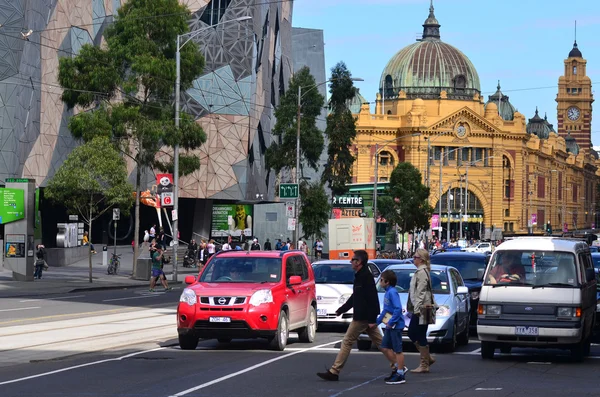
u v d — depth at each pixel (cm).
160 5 5388
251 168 9225
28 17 6569
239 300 2158
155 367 1902
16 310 3309
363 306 1738
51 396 1520
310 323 2486
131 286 5016
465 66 15938
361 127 14538
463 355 2264
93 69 5331
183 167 5662
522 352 2356
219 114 8744
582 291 2116
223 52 8719
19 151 6638
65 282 5066
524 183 15975
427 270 1881
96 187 4969
